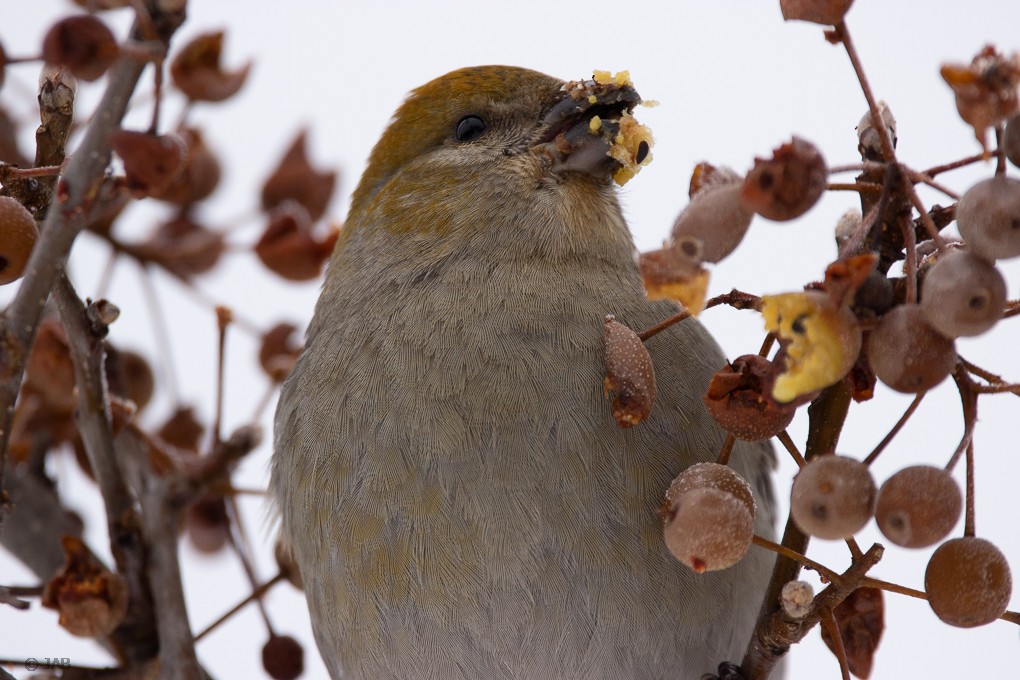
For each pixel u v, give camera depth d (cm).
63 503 264
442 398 259
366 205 265
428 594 258
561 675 258
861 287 247
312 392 261
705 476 249
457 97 265
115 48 247
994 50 245
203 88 258
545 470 258
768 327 246
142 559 258
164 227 263
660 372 260
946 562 248
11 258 251
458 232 263
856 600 253
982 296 245
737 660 260
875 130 248
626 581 258
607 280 262
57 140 252
